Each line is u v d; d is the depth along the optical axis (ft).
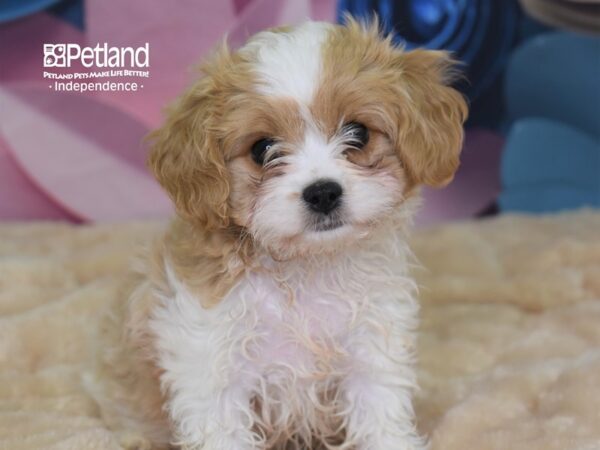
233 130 1.53
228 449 1.60
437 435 1.70
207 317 1.57
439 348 2.09
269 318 1.59
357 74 1.55
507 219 2.81
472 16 2.81
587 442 1.57
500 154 2.95
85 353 2.08
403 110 1.58
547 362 1.91
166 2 2.75
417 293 1.74
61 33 2.76
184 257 1.61
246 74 1.54
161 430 1.73
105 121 2.84
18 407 1.88
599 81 2.89
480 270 2.52
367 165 1.57
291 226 1.50
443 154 1.65
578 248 2.47
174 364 1.59
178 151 1.59
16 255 2.51
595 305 2.22
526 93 2.90
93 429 1.70
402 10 2.77
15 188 2.88
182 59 2.79
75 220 2.92
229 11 2.77
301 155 1.53
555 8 2.83
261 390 1.63
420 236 2.68
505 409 1.75
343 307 1.62
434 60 1.68
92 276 2.48
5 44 2.75
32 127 2.82
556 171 2.97
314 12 2.76
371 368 1.64
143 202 2.92
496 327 2.18
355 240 1.56
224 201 1.53
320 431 1.71
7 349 2.06
